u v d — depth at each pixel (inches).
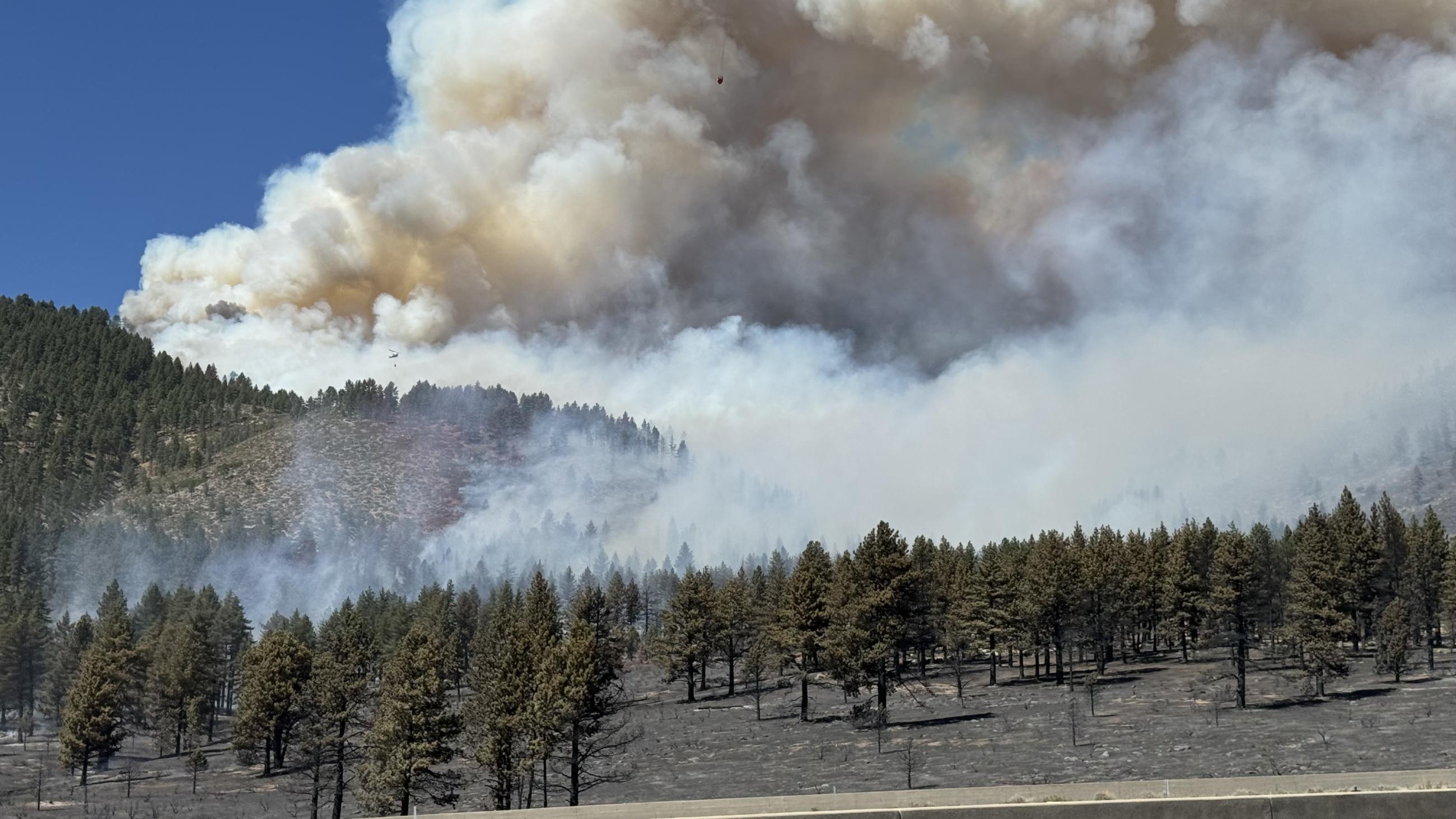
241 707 3937.0
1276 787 1555.1
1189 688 3875.5
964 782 2497.5
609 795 2751.0
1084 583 4298.7
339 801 2768.2
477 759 2431.1
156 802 3405.5
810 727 3777.1
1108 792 1595.7
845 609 3683.6
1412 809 1066.1
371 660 3624.5
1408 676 3821.4
